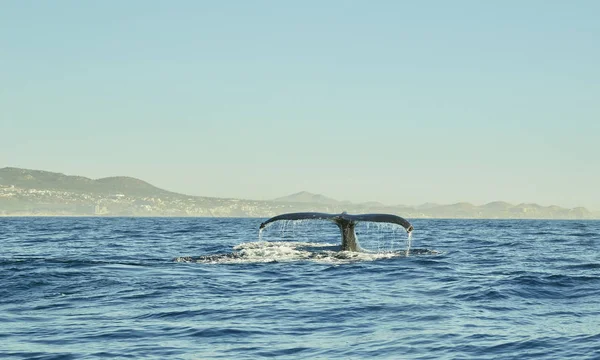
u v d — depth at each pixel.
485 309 16.20
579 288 19.25
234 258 25.41
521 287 19.30
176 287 19.28
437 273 22.45
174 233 63.44
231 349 12.42
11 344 12.76
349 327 14.26
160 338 13.26
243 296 18.00
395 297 17.83
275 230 72.62
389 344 12.75
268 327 14.24
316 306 16.58
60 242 46.50
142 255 31.98
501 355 11.95
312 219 24.45
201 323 14.62
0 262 24.17
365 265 23.94
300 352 12.20
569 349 12.20
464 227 98.00
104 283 19.78
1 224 115.94
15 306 16.48
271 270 22.78
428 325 14.41
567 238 53.38
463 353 12.10
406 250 29.09
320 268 23.22
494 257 30.31
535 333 13.50
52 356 11.95
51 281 19.95
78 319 15.02
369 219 24.53
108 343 12.85
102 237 54.47
